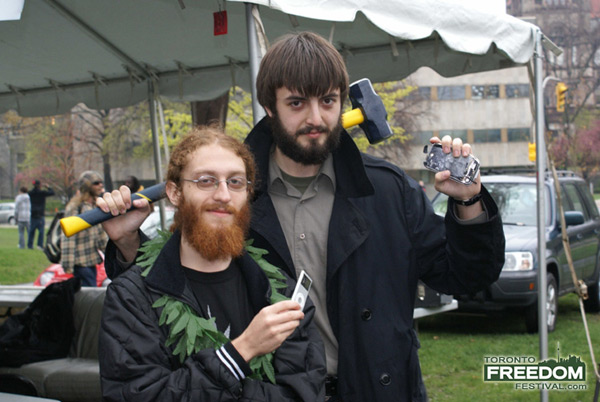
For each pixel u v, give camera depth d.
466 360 5.87
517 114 51.06
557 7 42.81
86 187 6.85
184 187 1.68
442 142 1.91
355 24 3.99
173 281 1.64
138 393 1.47
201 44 4.70
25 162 37.59
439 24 3.31
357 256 1.99
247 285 1.75
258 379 1.64
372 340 1.95
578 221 7.41
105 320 1.59
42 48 4.55
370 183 1.98
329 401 2.01
